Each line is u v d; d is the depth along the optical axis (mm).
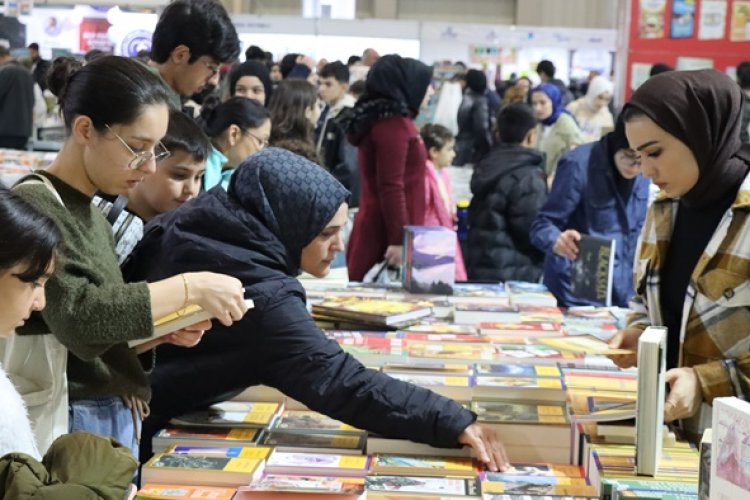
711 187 2393
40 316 2156
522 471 2305
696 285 2410
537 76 12422
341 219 2562
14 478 1506
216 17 3408
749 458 1593
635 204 4203
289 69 10688
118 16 8891
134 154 2164
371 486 2139
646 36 7441
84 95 2131
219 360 2471
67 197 2184
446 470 2260
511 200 5344
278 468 2256
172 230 2523
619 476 2100
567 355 2992
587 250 3959
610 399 2516
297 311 2439
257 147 4199
